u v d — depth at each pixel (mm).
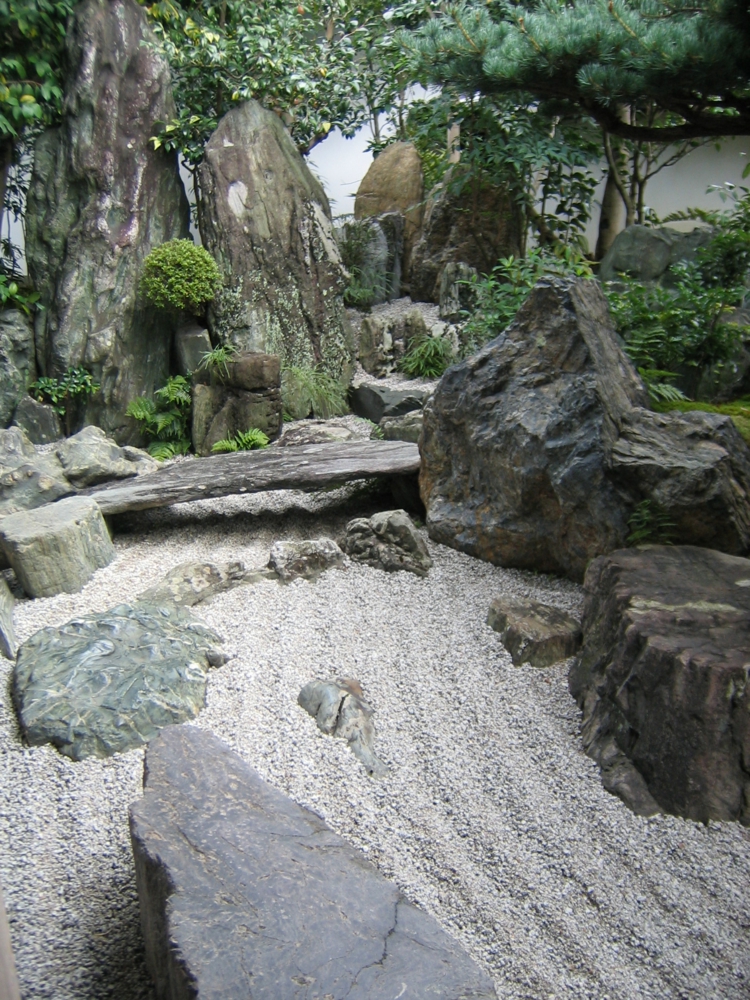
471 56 4852
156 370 8719
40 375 8586
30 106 8203
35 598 4996
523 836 2979
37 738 3426
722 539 4215
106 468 6223
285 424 8375
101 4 8336
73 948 2492
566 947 2529
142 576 5273
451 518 5359
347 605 4676
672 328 6539
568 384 4656
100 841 2928
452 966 1960
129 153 8484
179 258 8172
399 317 9883
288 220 8852
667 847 2898
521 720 3627
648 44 3979
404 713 3709
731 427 4645
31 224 8625
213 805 2504
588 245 10195
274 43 9047
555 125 8836
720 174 9352
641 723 3189
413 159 10695
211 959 1938
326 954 1972
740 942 2535
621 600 3559
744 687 2941
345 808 3090
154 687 3670
